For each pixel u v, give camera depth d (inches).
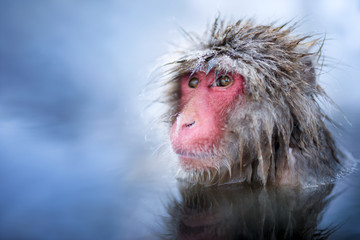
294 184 41.3
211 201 39.6
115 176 43.1
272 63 42.0
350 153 46.0
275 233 36.8
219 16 45.3
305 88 42.1
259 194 40.3
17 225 37.7
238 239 36.5
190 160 41.4
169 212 38.5
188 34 45.3
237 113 41.5
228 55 42.5
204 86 42.4
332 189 40.5
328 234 36.6
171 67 44.3
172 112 43.9
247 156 41.6
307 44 43.6
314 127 41.9
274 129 41.6
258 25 44.2
